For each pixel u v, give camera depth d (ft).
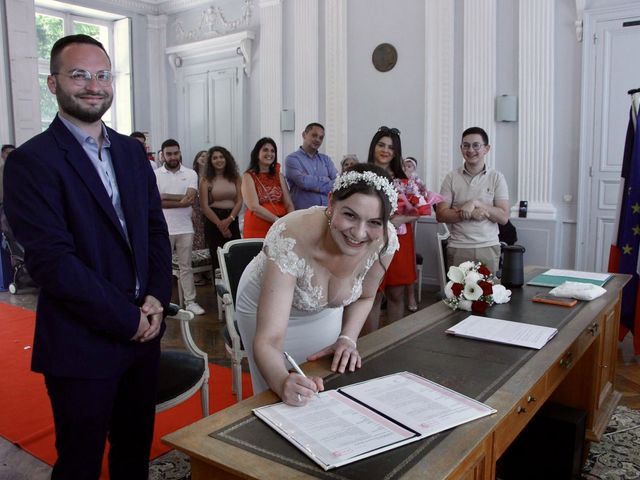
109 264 5.62
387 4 20.01
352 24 20.86
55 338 5.35
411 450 3.77
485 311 7.29
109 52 28.12
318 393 4.65
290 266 5.06
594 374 7.95
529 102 17.37
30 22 23.58
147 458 6.49
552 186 17.38
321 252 5.16
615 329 9.23
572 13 16.63
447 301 7.63
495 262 11.36
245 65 24.58
